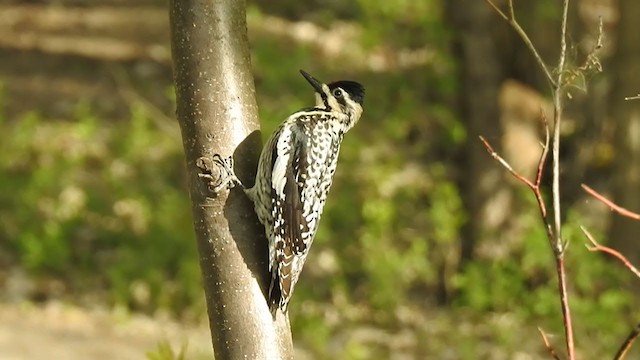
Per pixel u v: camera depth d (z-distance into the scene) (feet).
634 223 52.29
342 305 48.55
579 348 45.73
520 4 56.90
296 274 19.81
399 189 56.34
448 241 52.01
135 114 58.08
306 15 77.30
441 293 51.08
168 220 49.21
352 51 70.38
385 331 47.14
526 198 50.72
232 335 15.67
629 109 52.75
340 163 57.52
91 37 72.49
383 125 62.28
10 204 50.96
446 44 55.11
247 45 16.15
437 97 61.82
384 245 52.01
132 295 45.16
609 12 76.38
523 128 54.85
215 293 15.87
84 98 63.57
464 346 44.62
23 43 70.18
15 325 41.11
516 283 49.24
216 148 15.93
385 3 64.90
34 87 64.23
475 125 53.72
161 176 55.77
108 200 52.90
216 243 15.97
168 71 68.74
